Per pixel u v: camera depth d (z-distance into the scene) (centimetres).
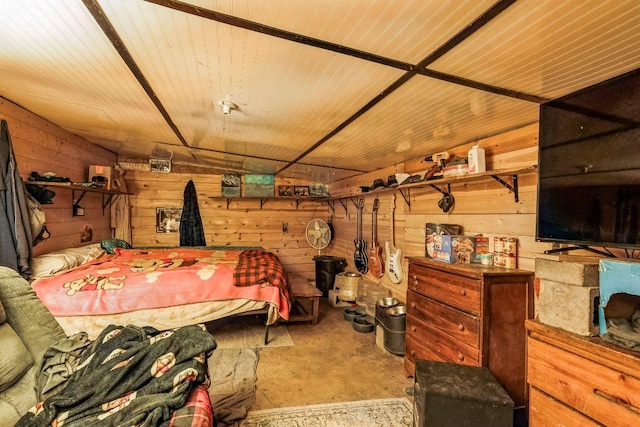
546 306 132
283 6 104
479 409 146
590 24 102
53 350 147
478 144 239
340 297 421
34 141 267
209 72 160
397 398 214
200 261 338
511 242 202
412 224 316
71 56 152
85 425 106
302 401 210
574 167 139
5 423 113
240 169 504
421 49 125
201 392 129
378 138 256
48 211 292
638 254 141
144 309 263
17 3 112
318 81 162
